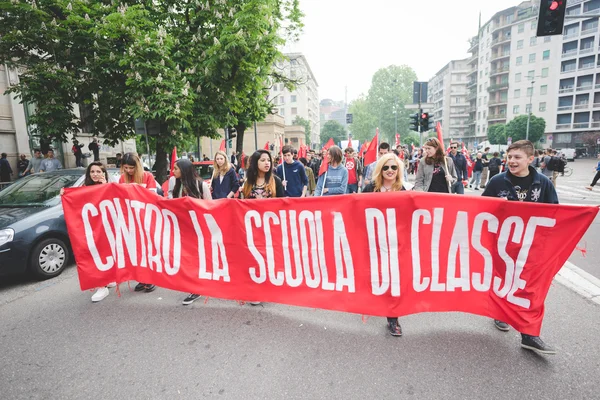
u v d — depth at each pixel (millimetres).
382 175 3623
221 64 9328
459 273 3211
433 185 5402
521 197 3205
